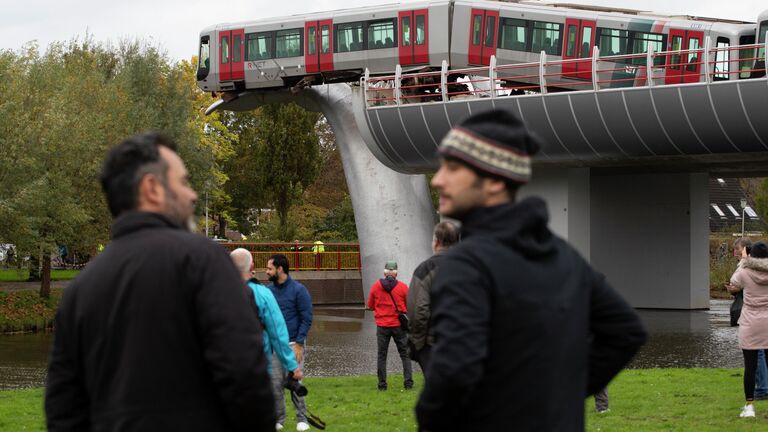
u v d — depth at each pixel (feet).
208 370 11.78
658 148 104.42
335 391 51.44
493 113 11.69
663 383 53.42
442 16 120.67
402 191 137.80
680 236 124.47
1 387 61.93
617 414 42.11
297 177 219.41
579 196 117.60
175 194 12.50
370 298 51.65
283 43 132.05
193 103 204.95
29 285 145.38
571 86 112.88
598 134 105.40
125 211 12.35
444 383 10.57
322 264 144.97
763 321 38.42
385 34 124.57
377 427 39.40
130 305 11.70
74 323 12.05
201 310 11.66
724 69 105.09
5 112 115.44
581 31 112.68
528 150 11.76
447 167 11.70
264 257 142.61
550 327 11.14
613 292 12.14
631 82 110.52
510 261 11.18
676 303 124.67
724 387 51.01
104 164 12.55
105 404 11.80
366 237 137.90
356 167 140.15
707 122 98.94
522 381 10.98
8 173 116.78
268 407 11.73
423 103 113.19
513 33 116.37
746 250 39.24
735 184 273.54
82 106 138.72
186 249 11.86
